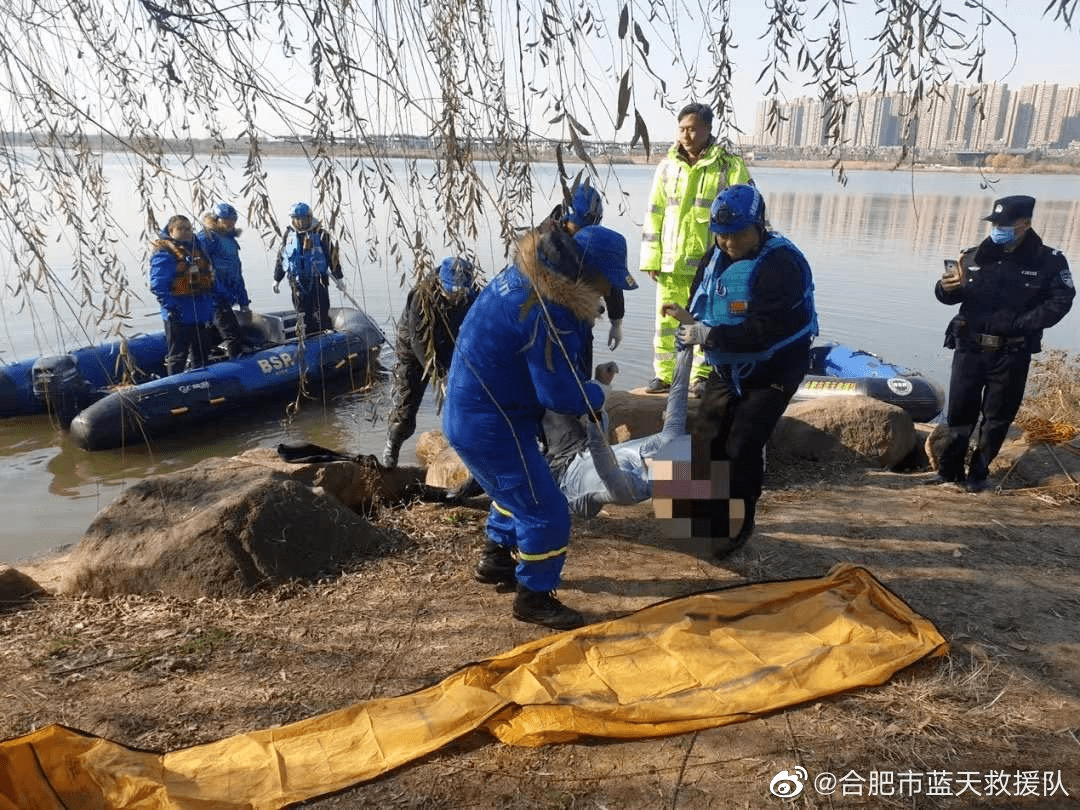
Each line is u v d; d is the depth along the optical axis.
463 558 4.37
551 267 3.08
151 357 10.29
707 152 5.79
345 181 2.26
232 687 3.21
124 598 3.94
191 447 8.97
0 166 2.21
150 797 2.60
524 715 2.97
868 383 8.48
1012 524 4.97
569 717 2.95
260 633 3.59
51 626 3.68
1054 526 4.95
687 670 3.31
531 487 3.47
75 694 3.14
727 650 3.42
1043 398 7.51
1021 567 4.38
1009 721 3.07
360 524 4.40
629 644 3.43
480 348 3.31
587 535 4.74
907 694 3.21
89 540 4.10
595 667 3.31
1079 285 17.62
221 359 9.97
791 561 4.41
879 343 12.91
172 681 3.24
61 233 2.40
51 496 7.64
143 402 8.82
